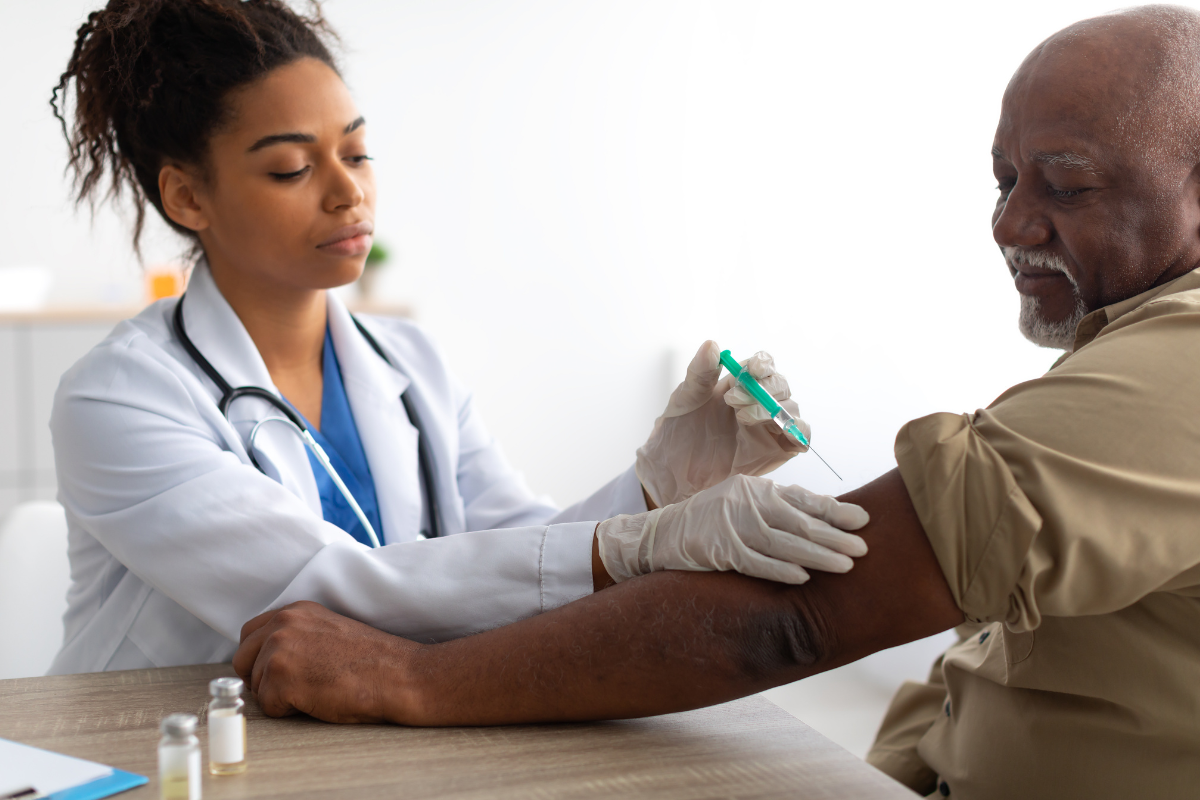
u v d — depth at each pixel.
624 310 4.31
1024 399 0.72
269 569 0.96
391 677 0.76
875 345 3.14
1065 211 0.81
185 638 1.11
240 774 0.65
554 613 0.77
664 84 4.25
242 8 1.18
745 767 0.67
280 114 1.14
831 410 3.31
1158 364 0.69
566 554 0.85
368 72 4.02
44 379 3.15
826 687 2.98
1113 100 0.76
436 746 0.71
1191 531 0.66
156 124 1.18
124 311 3.23
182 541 0.97
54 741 0.70
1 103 3.64
